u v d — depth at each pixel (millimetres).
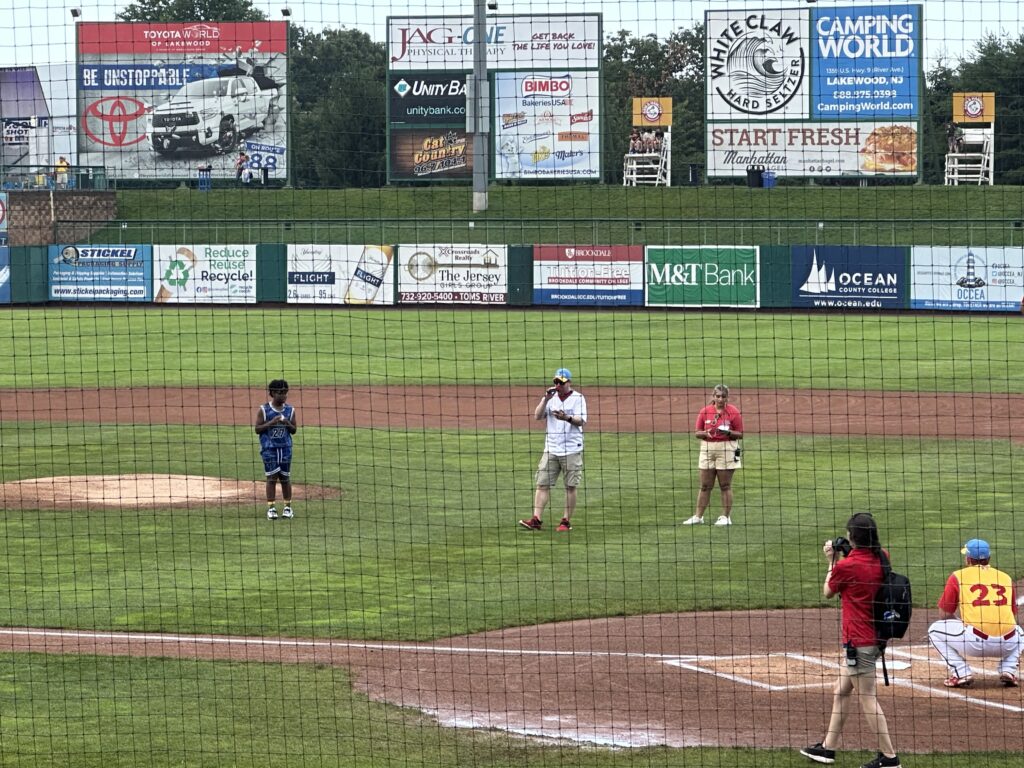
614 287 50500
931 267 48531
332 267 51625
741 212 56156
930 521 19328
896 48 55312
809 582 16188
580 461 19031
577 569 16875
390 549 17984
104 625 14586
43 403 32844
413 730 11461
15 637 14172
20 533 18984
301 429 28688
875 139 56125
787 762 10734
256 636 14195
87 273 52500
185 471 23906
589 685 12648
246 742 11156
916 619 14773
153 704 12094
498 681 12766
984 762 10703
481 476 23375
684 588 15969
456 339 43094
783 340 42312
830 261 49281
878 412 30766
